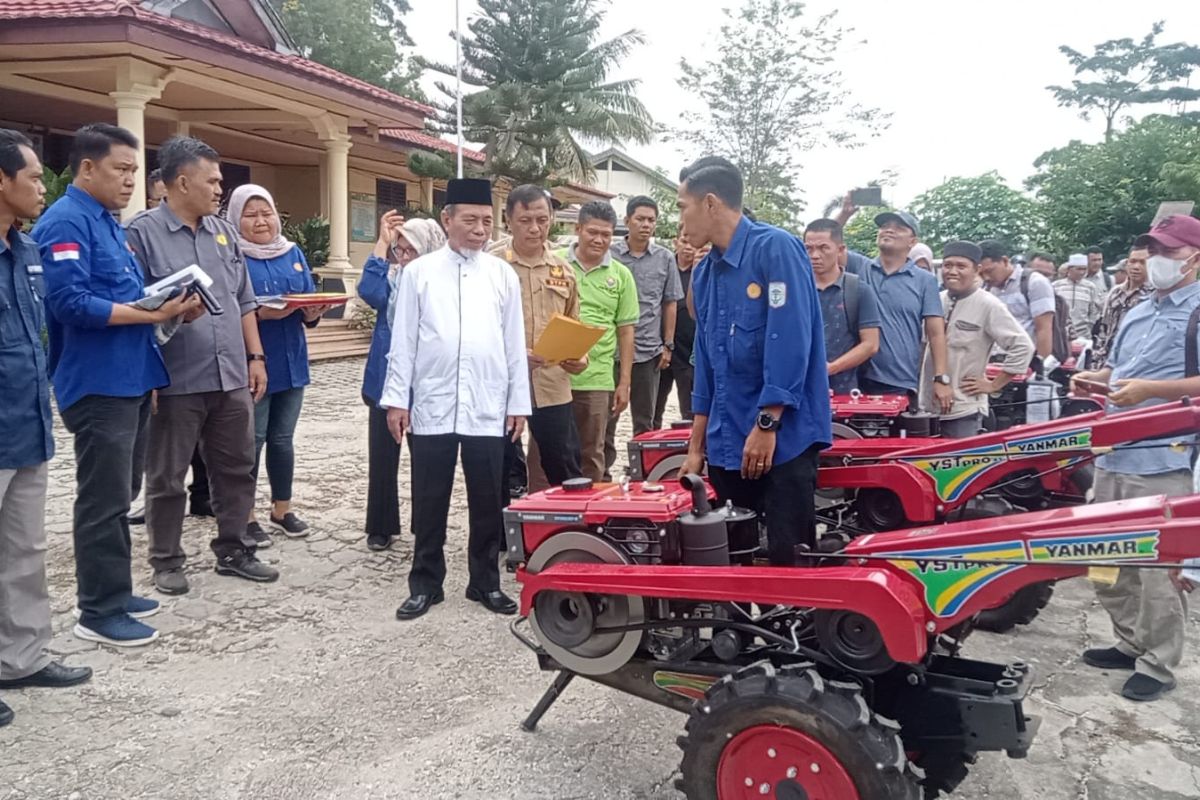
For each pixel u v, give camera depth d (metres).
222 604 4.28
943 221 22.16
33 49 10.61
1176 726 3.34
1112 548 2.17
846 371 5.30
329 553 5.07
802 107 23.97
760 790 2.28
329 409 9.79
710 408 3.35
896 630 2.28
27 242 3.22
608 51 24.70
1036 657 3.98
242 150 18.31
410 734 3.18
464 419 4.13
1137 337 3.86
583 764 3.00
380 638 3.97
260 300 4.79
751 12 23.70
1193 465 3.61
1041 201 24.38
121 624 3.82
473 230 4.18
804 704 2.19
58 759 2.96
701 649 2.77
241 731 3.17
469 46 23.52
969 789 2.91
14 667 3.35
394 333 4.18
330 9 31.98
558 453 4.80
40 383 3.24
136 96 11.06
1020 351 5.10
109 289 3.64
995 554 2.31
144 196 11.45
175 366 4.16
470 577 4.39
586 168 25.91
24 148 3.04
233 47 11.38
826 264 5.12
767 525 3.06
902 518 4.15
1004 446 3.87
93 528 3.72
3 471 3.15
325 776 2.90
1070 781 2.96
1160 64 46.84
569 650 2.81
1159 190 21.56
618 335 5.58
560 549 2.86
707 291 3.19
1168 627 3.50
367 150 19.34
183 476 4.32
